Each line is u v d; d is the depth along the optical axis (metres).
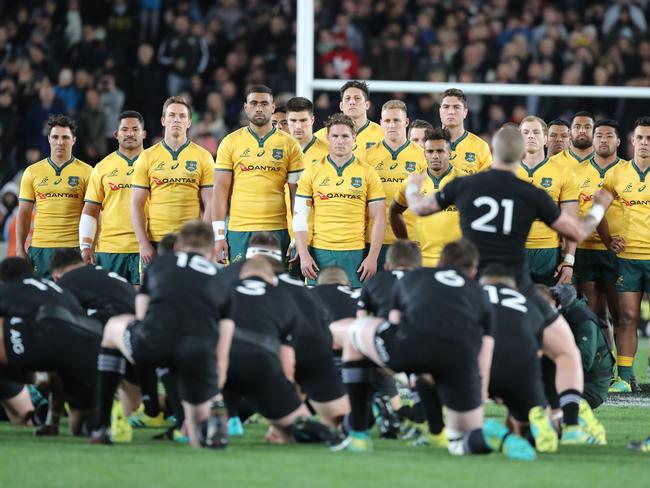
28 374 25.12
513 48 66.12
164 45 65.69
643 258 36.69
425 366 21.75
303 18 48.62
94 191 35.97
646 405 32.97
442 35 67.75
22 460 20.88
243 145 35.03
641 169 36.75
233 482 19.00
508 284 23.42
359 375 22.81
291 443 23.88
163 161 34.91
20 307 23.77
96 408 24.39
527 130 34.62
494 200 23.64
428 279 22.11
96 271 25.97
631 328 36.91
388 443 24.33
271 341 23.00
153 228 35.12
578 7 69.94
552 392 25.52
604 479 20.25
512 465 21.34
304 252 34.25
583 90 49.91
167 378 23.52
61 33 67.06
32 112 61.97
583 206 37.44
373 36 68.44
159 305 21.88
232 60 66.19
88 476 19.34
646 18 68.62
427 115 64.31
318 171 34.59
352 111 36.81
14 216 53.81
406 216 34.84
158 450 22.22
